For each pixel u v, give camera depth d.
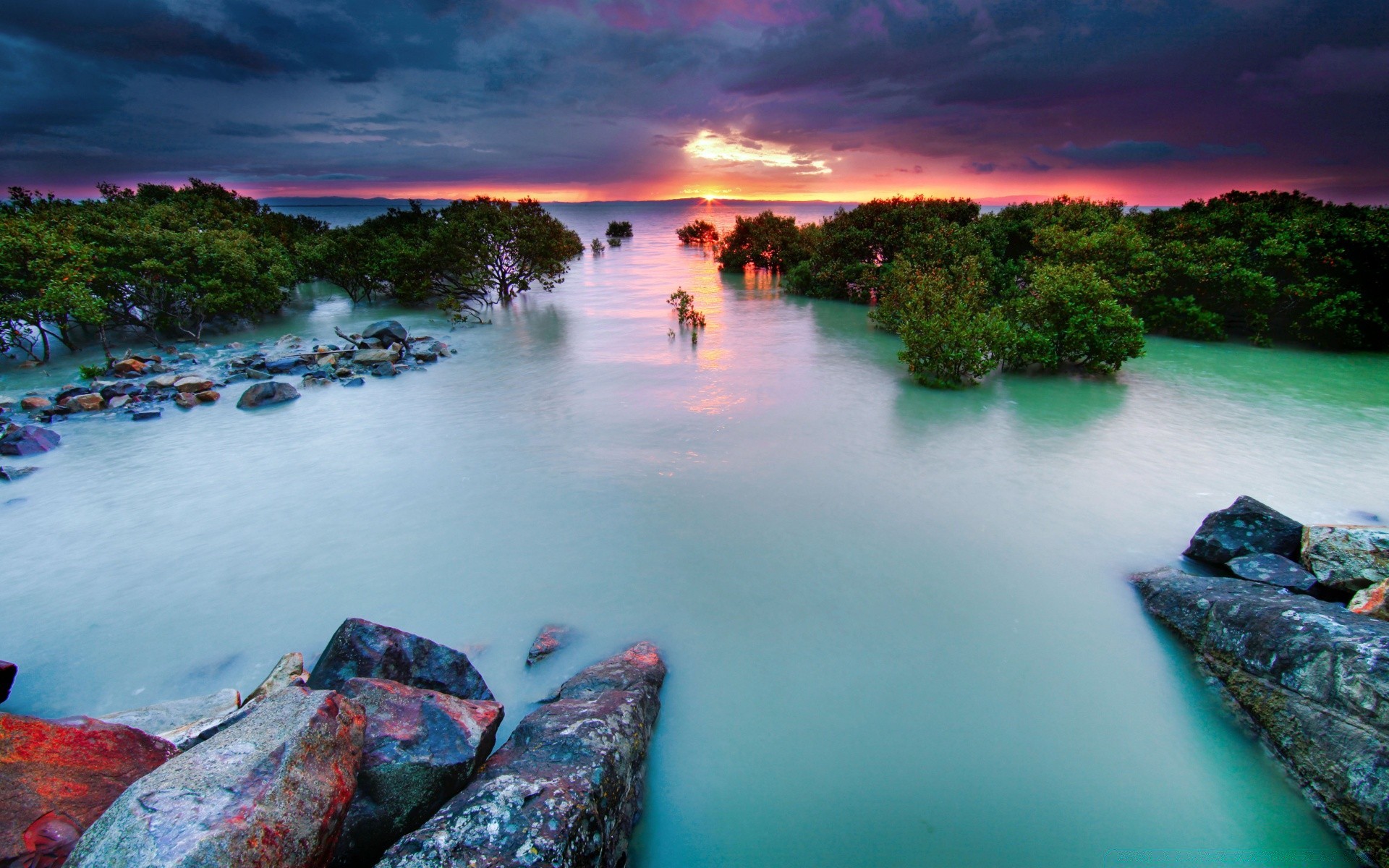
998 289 26.55
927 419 14.15
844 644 7.20
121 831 3.18
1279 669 5.82
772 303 31.41
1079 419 14.12
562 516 10.06
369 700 5.00
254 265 25.36
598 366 19.45
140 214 31.41
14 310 19.12
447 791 4.64
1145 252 22.86
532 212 34.03
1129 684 6.60
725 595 8.07
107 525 10.04
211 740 3.99
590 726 5.08
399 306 32.22
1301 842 5.04
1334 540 7.53
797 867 4.92
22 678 6.92
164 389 17.20
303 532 9.76
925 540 9.20
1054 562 8.64
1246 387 16.59
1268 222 23.14
